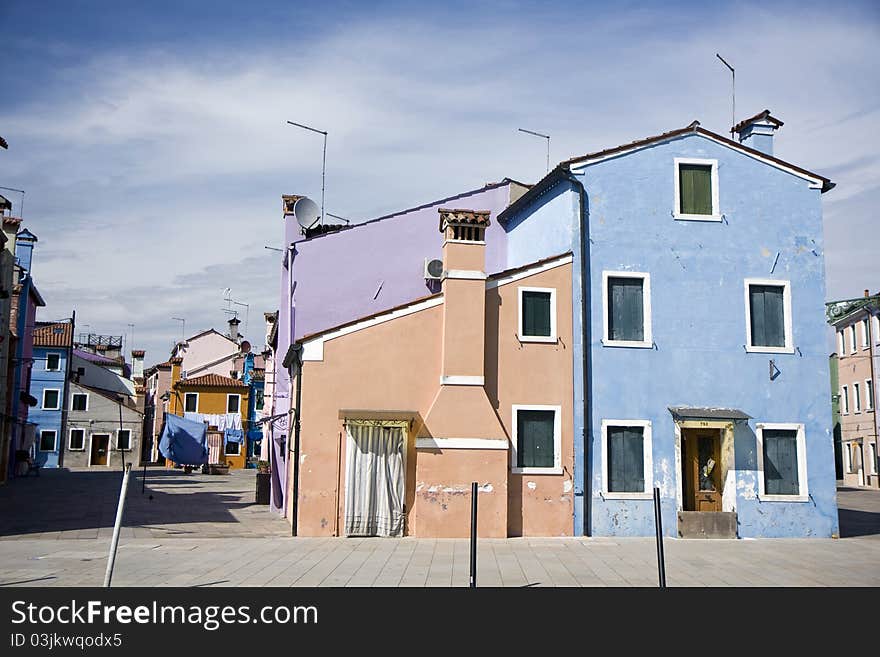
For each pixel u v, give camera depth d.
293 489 18.23
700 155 20.81
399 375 18.73
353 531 18.14
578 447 19.23
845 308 56.84
